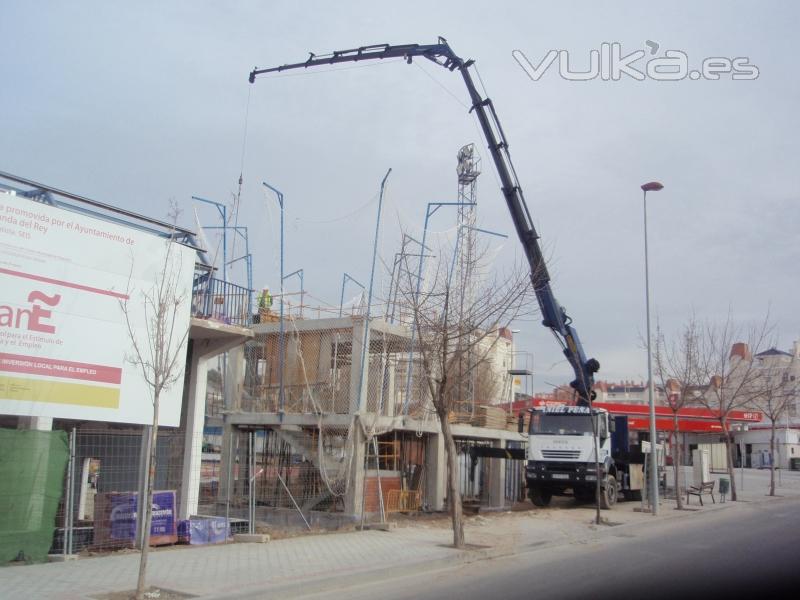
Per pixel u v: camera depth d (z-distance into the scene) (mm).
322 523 19328
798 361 48156
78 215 13133
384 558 12711
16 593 9078
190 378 16516
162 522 13891
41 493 11734
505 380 32219
